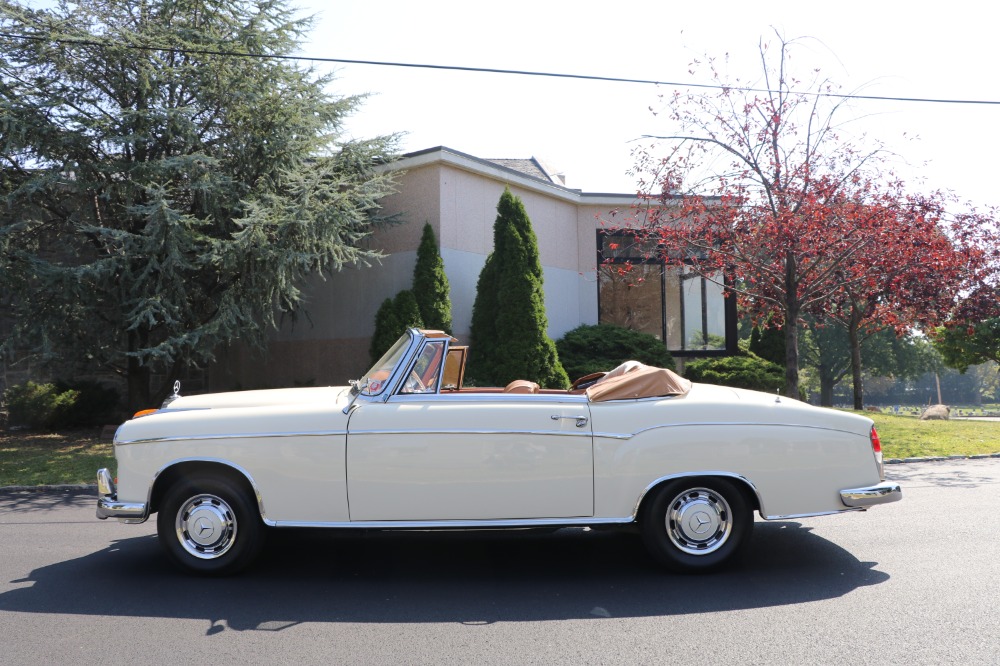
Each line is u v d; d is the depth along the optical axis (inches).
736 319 778.2
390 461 198.1
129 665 144.9
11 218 489.1
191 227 486.3
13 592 192.7
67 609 178.7
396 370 203.9
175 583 199.6
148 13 510.0
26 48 468.4
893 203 461.4
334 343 656.4
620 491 200.5
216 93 503.8
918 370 2034.9
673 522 204.7
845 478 206.7
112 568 215.6
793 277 479.5
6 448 504.4
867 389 3914.9
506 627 165.0
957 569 207.3
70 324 513.3
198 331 476.7
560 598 185.6
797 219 460.4
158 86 487.8
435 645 154.5
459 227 610.2
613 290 745.6
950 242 494.3
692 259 513.7
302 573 209.3
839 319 816.9
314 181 473.7
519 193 662.5
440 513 198.7
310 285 665.0
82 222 499.8
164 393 568.1
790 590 189.9
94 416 629.3
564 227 709.9
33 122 457.4
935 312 509.4
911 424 613.6
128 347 548.1
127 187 483.8
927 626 163.2
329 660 146.8
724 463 201.6
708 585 195.2
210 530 203.6
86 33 465.1
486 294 585.0
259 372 714.2
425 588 194.7
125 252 461.7
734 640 155.9
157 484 208.4
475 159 611.8
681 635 159.2
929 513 281.1
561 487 199.6
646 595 187.2
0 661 147.0
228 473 206.2
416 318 561.6
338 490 198.5
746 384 677.3
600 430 201.0
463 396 205.3
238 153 510.9
